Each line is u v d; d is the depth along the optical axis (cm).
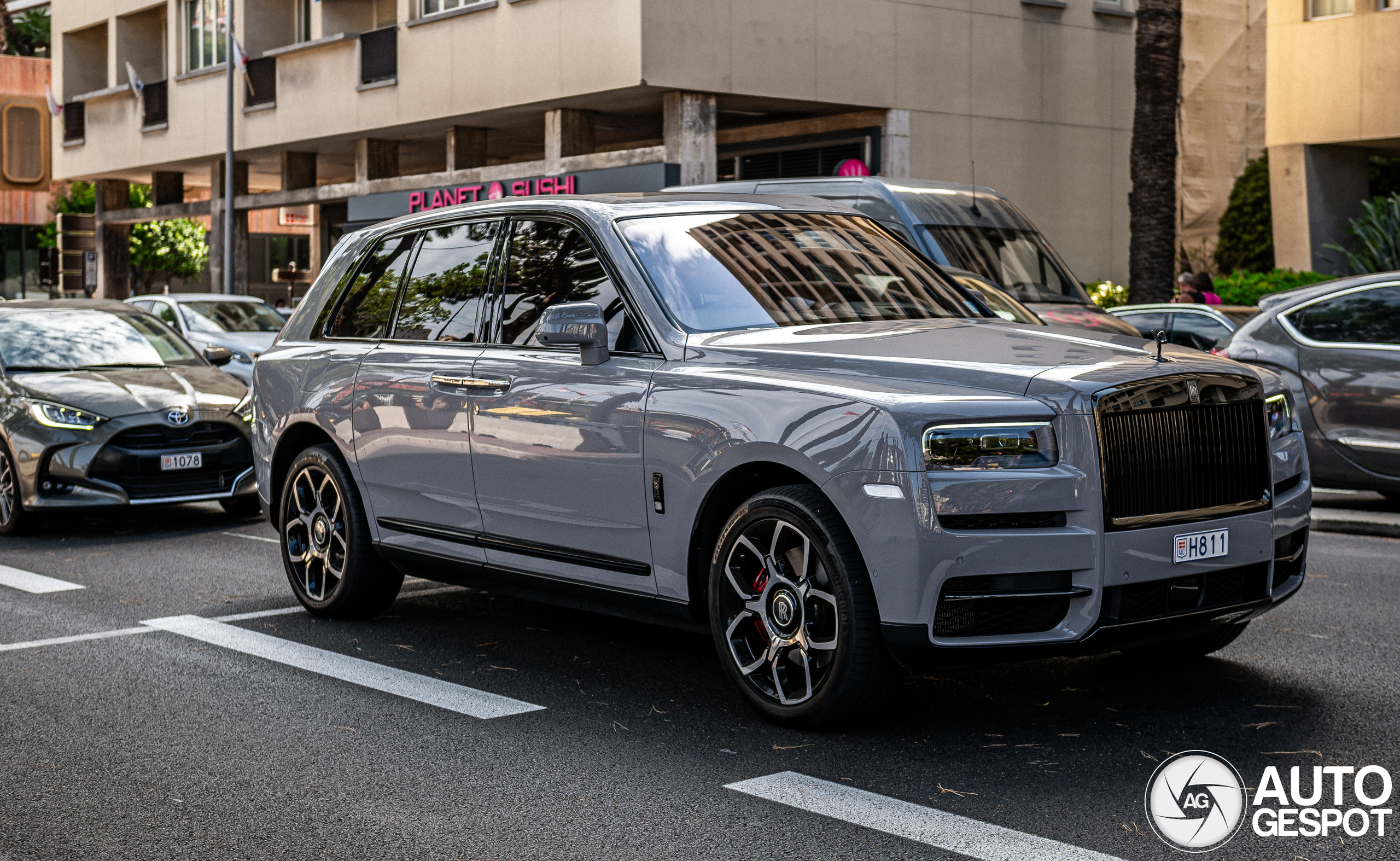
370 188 2895
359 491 712
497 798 457
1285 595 547
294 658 656
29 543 1052
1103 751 494
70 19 3884
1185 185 2953
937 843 408
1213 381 507
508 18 2392
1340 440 1051
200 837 426
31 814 449
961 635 476
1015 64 2464
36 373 1149
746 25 2184
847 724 512
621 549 570
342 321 740
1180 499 495
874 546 476
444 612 765
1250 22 2983
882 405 480
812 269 611
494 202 672
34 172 5003
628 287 584
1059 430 474
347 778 480
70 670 637
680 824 429
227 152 3077
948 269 1175
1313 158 2394
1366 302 1054
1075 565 471
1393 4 2252
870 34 2294
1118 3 2609
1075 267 2561
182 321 2144
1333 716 534
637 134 2816
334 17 2906
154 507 1280
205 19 3344
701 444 529
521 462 604
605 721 543
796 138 2491
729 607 534
